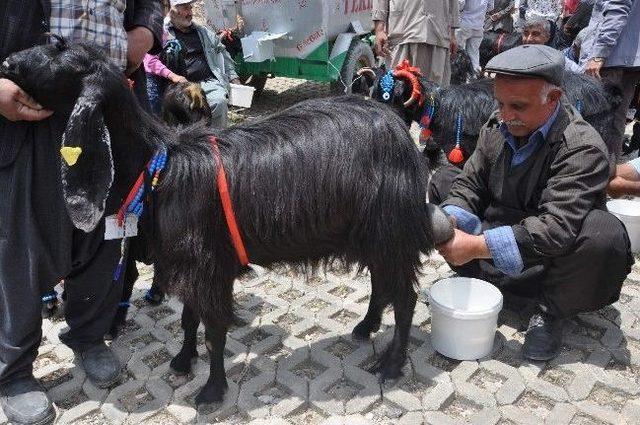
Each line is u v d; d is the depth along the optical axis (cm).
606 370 271
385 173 232
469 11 721
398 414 246
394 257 239
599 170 249
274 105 788
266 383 266
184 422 246
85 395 269
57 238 243
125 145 221
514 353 283
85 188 208
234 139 235
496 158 283
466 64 686
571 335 294
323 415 250
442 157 436
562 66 248
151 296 331
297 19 684
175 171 226
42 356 294
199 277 230
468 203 298
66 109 218
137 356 289
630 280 345
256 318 317
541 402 253
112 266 262
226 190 223
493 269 300
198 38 577
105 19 231
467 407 253
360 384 264
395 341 264
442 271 363
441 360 281
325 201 229
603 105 420
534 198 275
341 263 279
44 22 226
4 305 241
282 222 229
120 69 219
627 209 381
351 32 741
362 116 236
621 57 452
